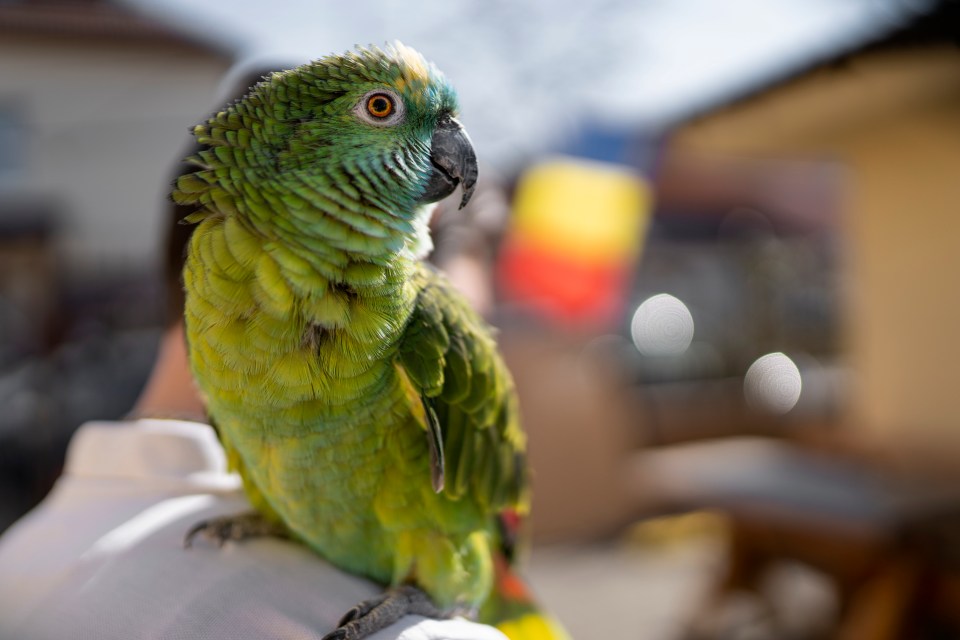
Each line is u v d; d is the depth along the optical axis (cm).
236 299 38
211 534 39
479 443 43
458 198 52
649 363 225
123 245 167
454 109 43
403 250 41
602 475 146
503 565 47
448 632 37
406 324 41
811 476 96
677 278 243
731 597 103
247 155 39
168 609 35
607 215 133
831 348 247
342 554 42
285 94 40
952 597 77
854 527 81
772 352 238
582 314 141
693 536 151
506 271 134
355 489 41
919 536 77
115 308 166
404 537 41
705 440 192
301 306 38
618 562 138
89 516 39
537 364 139
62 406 158
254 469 41
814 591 120
